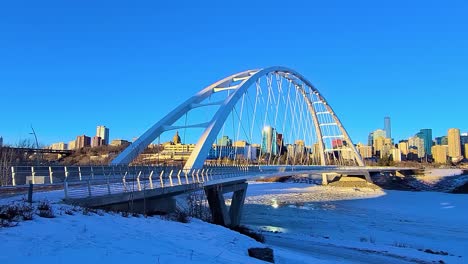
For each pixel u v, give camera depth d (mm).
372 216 52562
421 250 30172
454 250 31656
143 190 23344
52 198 18297
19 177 28875
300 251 25500
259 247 15344
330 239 33594
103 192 22094
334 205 67000
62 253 8773
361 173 123938
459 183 113312
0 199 17344
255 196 81312
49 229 11102
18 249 8727
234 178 44156
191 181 34062
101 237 11133
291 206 64000
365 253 27062
